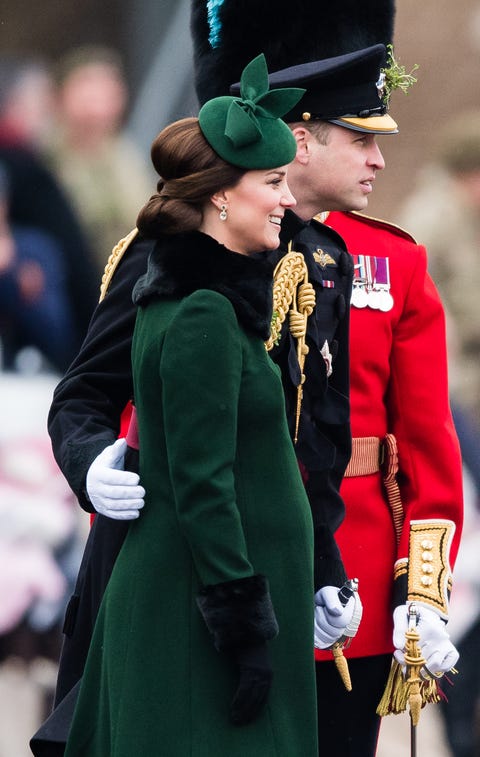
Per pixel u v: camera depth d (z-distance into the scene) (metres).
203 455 12.56
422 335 16.78
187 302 12.76
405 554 16.47
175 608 12.96
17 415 24.98
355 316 16.47
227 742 12.81
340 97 15.49
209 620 12.58
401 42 34.78
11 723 23.36
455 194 33.03
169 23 30.41
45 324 27.06
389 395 16.83
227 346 12.68
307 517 13.30
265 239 13.27
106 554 14.42
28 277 27.19
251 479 13.02
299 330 14.72
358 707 16.53
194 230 13.12
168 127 13.37
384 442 16.69
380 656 16.62
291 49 16.06
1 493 23.83
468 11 34.72
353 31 16.16
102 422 14.27
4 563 23.56
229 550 12.55
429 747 25.61
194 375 12.59
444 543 16.38
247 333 13.00
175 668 12.91
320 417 15.05
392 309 16.62
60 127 29.34
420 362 16.67
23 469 24.12
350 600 14.84
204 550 12.57
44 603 23.67
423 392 16.61
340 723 16.39
